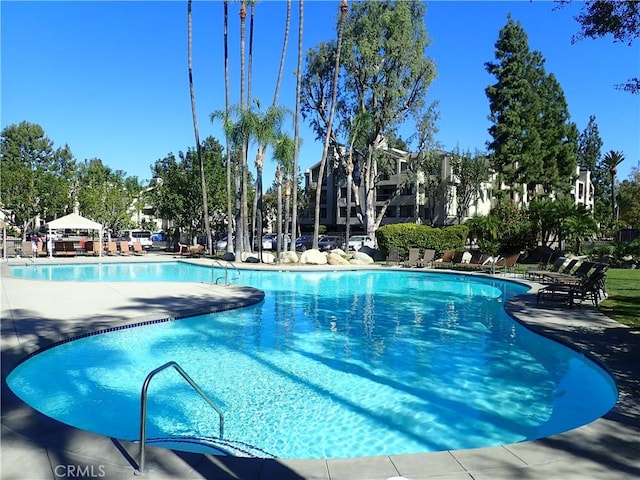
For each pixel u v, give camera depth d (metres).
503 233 29.00
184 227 38.06
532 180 38.03
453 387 7.05
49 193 41.25
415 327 11.19
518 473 3.69
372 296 16.12
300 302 14.74
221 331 10.52
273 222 66.50
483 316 12.59
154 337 9.85
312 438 5.32
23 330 8.88
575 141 47.22
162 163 39.75
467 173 45.09
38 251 30.55
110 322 9.73
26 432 4.37
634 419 4.85
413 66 34.00
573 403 6.44
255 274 22.30
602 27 8.35
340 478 3.59
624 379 6.31
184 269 25.11
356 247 37.62
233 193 36.69
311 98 37.62
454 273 20.69
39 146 53.59
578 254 28.69
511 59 38.56
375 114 35.88
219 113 27.38
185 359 8.38
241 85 27.38
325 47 36.06
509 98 38.34
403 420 5.84
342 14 28.97
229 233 29.59
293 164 27.38
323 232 62.53
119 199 42.12
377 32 33.72
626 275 21.06
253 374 7.60
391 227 27.06
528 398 6.61
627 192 61.47
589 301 13.23
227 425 5.66
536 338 9.34
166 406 6.27
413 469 3.74
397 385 7.12
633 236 37.34
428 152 41.16
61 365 7.96
